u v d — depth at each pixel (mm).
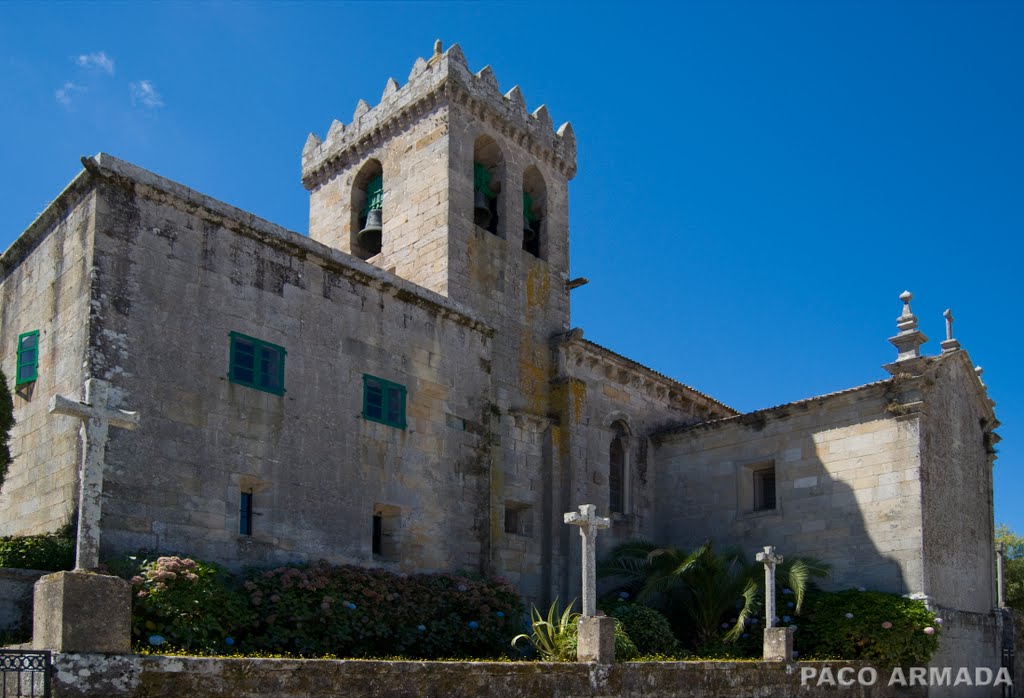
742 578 29141
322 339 24891
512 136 35469
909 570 28594
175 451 21219
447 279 31422
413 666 16766
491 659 23875
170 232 22297
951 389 32188
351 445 24922
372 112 35781
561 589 30781
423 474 26656
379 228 35094
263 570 22078
